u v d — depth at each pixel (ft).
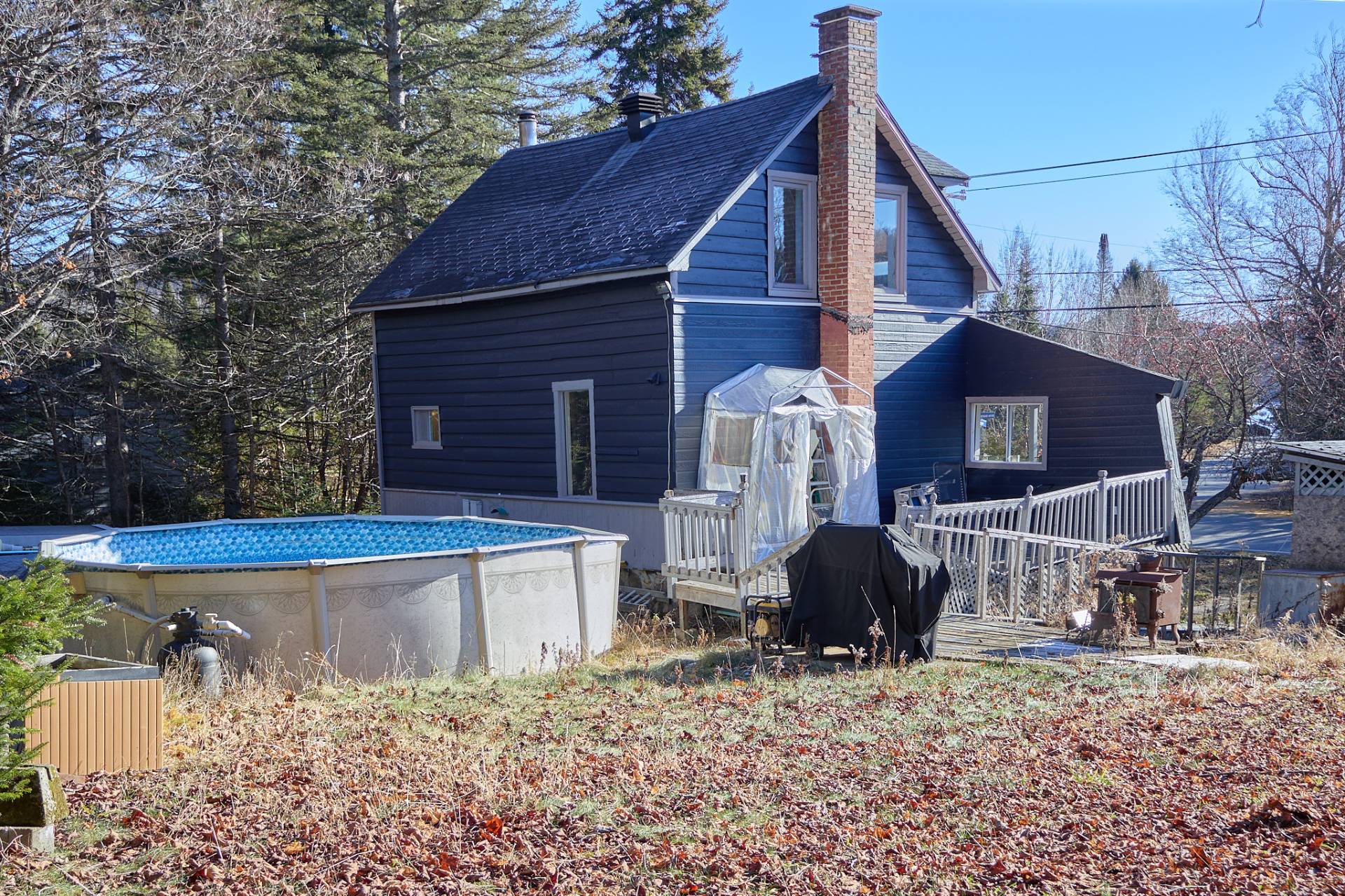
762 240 53.16
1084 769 23.02
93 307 71.67
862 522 53.36
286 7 81.00
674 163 58.34
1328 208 73.56
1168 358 84.74
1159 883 17.08
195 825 20.31
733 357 51.90
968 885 17.28
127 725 23.59
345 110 91.86
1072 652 35.76
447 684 32.96
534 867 18.17
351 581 33.86
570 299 55.01
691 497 47.50
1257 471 80.23
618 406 52.60
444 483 64.95
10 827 19.45
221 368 83.35
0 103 59.57
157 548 47.47
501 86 103.24
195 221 70.03
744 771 23.38
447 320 63.57
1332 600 40.57
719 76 130.93
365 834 19.67
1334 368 69.05
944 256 62.75
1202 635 39.17
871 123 54.90
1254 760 23.26
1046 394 60.18
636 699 30.73
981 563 42.78
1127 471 56.59
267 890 17.46
